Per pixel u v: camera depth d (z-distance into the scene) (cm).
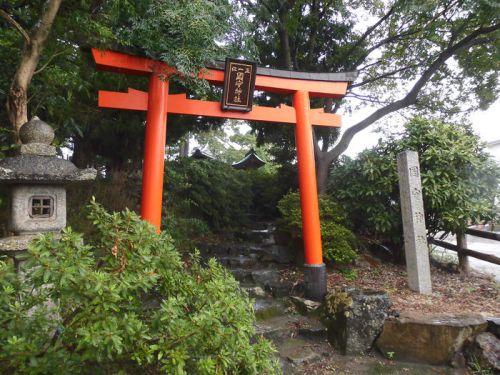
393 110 782
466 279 534
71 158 731
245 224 895
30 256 146
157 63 426
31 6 359
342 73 524
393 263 623
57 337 160
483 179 549
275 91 521
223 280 200
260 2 731
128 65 422
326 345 381
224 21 390
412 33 764
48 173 258
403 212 490
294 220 575
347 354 361
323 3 775
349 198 623
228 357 164
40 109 440
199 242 698
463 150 542
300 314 439
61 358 142
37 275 140
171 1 364
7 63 358
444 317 363
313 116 522
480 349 333
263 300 470
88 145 720
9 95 298
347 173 635
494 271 613
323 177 804
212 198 806
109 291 145
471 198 534
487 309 401
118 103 435
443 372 333
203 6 358
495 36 692
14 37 361
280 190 1014
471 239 1205
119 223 184
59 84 397
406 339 354
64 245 157
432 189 528
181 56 361
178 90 612
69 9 351
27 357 133
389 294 453
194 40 367
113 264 169
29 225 266
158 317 162
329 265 573
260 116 502
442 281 521
